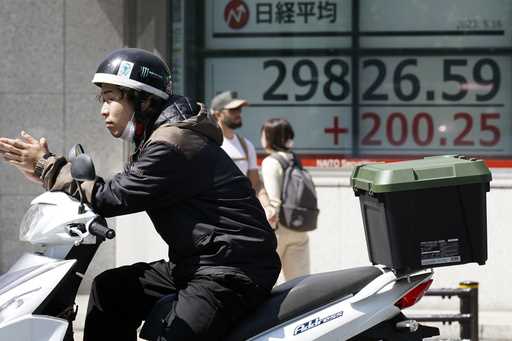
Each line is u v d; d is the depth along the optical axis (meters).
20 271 6.94
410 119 15.49
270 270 7.14
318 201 15.29
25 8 15.47
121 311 7.51
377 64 15.49
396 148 15.52
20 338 6.70
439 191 7.03
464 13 15.35
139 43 15.47
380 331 7.07
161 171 6.88
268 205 12.85
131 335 7.58
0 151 7.15
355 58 15.49
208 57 15.68
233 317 6.99
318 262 15.30
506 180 15.09
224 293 6.93
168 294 7.49
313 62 15.57
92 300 7.52
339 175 15.47
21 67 15.53
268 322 7.00
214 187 7.04
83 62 15.48
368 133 15.55
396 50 15.47
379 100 15.51
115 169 15.48
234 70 15.68
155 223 7.16
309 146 15.61
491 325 13.84
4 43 15.51
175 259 7.18
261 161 15.61
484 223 7.14
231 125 13.40
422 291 7.18
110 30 15.43
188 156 6.94
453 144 15.47
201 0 15.64
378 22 15.47
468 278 15.07
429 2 15.38
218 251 6.98
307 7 15.53
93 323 7.50
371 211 7.26
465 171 7.05
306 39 15.56
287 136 13.09
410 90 15.47
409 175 6.98
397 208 7.00
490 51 15.37
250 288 7.00
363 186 7.20
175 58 15.62
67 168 7.04
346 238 15.27
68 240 6.83
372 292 7.04
